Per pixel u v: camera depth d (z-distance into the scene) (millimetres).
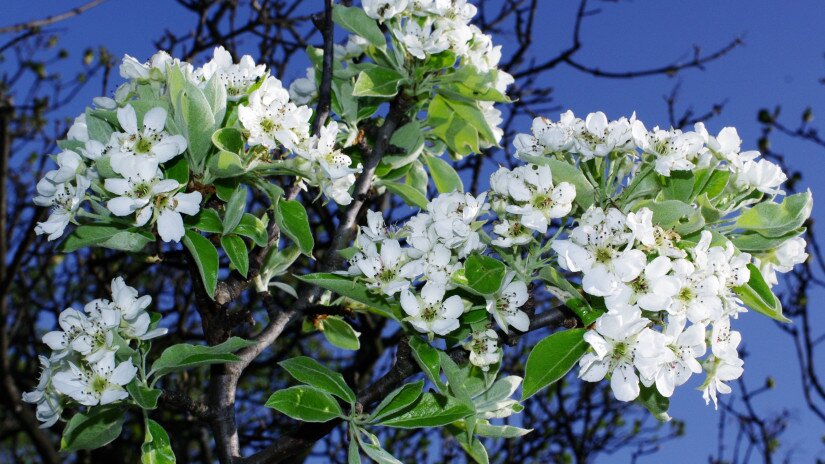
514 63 1205
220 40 1285
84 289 1441
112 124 757
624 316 681
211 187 755
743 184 732
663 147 719
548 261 731
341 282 717
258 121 744
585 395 1444
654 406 739
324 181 759
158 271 1474
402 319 717
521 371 1415
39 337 1576
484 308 726
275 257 805
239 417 1540
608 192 725
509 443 1386
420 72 831
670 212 699
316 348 1617
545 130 739
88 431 743
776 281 754
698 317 687
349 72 857
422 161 905
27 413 1165
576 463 1371
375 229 735
